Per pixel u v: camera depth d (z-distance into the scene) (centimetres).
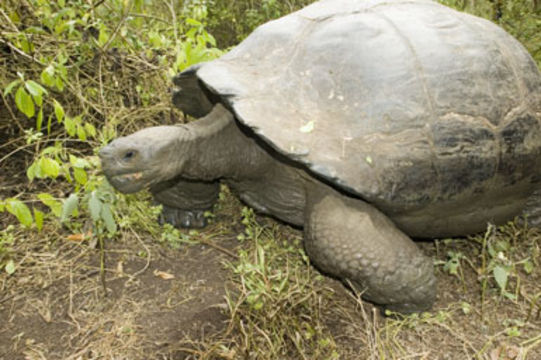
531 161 247
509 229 299
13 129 356
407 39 235
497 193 246
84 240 285
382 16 246
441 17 253
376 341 217
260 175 257
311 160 205
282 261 276
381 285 220
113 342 216
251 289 228
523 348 219
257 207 273
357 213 223
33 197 312
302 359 210
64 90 368
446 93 227
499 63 245
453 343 226
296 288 236
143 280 257
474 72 235
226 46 552
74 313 234
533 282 268
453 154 224
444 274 273
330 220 222
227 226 312
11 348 213
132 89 396
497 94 238
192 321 228
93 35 368
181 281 257
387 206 216
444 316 236
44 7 332
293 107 221
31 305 238
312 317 229
